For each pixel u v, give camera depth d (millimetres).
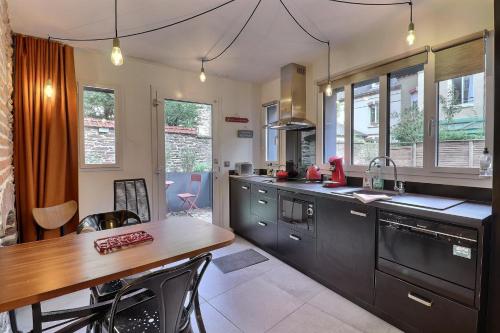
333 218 2318
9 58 2367
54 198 2730
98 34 2658
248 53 3191
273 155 4387
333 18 2410
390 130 2602
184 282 1173
